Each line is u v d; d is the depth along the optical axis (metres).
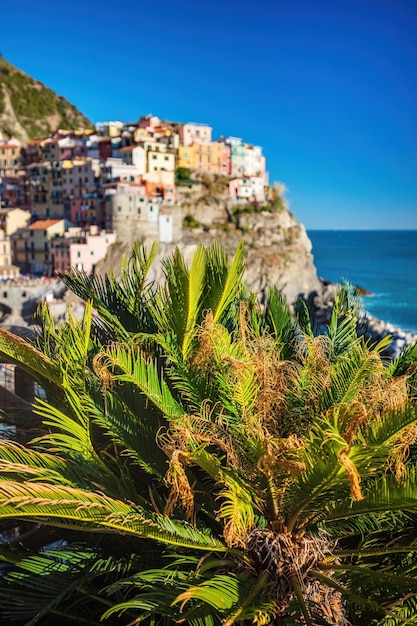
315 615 4.36
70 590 4.65
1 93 189.62
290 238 102.38
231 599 3.90
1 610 4.52
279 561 4.41
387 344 5.11
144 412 5.73
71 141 112.06
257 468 4.27
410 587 4.45
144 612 4.49
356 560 5.35
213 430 4.64
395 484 4.13
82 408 4.93
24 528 6.99
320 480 4.05
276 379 4.98
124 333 5.99
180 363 5.35
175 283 5.28
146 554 5.13
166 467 5.34
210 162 110.44
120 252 83.75
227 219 100.75
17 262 88.44
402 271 165.25
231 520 3.94
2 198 111.31
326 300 93.69
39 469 4.20
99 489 4.84
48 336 6.08
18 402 7.29
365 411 3.95
